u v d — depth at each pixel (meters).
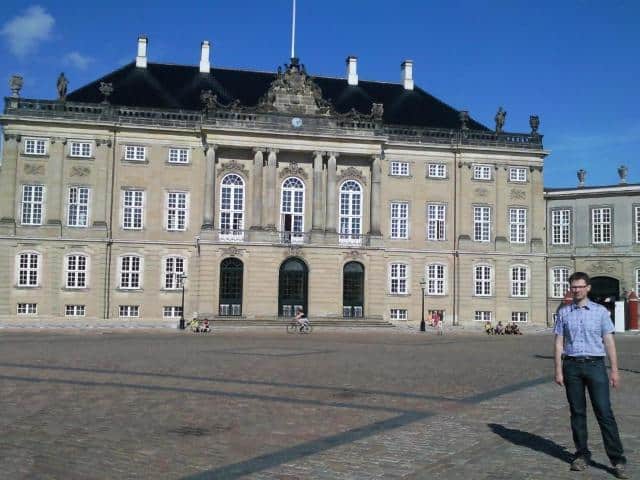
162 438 15.52
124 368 28.98
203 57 89.12
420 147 85.31
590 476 12.71
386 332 71.25
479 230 86.44
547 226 90.75
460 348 45.91
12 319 75.44
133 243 78.69
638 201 86.00
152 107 82.00
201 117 80.19
